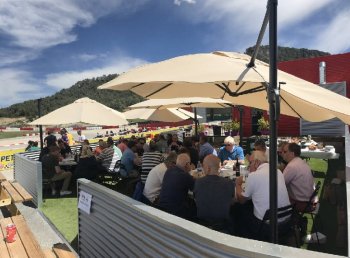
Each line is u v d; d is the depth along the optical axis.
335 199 5.74
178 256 1.98
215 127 17.88
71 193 7.60
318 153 8.34
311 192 4.31
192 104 8.48
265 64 2.92
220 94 4.97
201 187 3.56
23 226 3.89
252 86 4.17
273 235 2.36
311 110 4.13
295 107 4.24
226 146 7.01
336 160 11.02
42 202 6.55
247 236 3.72
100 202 3.21
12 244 3.37
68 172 7.56
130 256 2.61
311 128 15.25
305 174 4.29
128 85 3.95
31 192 6.93
